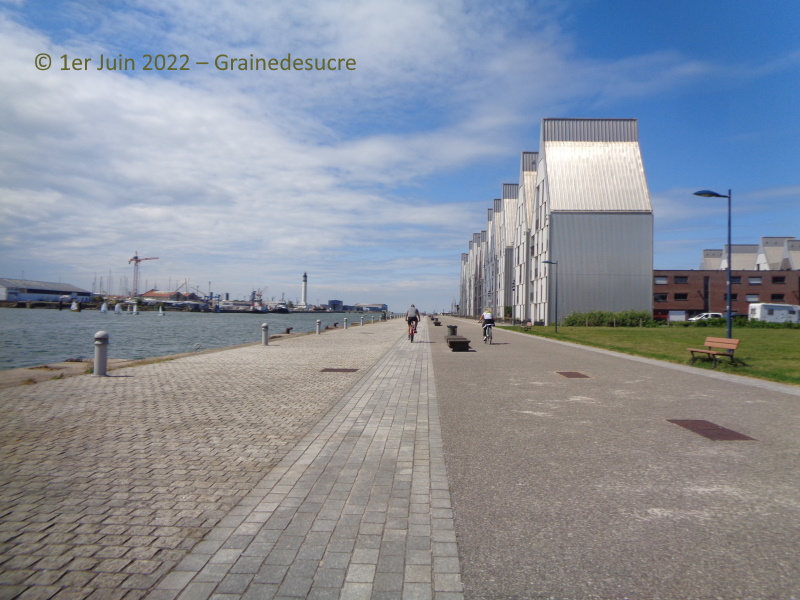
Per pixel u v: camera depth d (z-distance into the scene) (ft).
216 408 27.81
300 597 9.83
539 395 33.27
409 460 18.78
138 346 109.09
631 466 18.11
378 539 12.29
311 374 42.96
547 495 15.26
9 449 19.39
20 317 288.92
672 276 239.91
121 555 11.34
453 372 45.21
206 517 13.41
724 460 18.83
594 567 11.02
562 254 172.96
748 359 57.88
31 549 11.55
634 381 39.70
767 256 306.14
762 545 12.08
